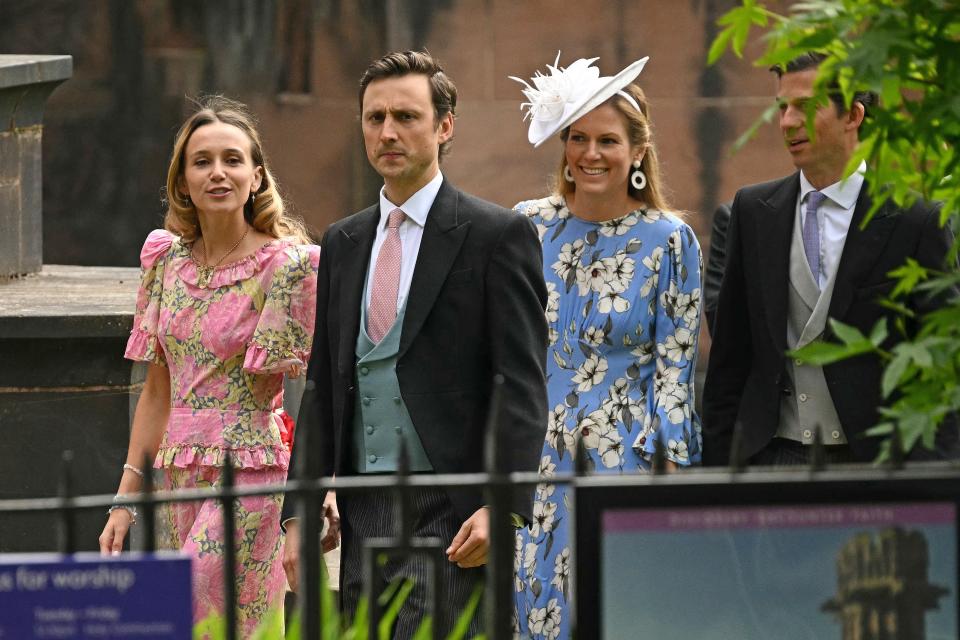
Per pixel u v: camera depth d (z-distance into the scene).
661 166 42.91
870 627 10.18
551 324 21.06
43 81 31.22
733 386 19.03
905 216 17.94
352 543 17.14
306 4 45.38
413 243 17.12
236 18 46.06
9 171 30.95
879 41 11.09
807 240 18.41
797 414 18.36
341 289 17.33
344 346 17.12
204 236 19.39
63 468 10.67
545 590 20.64
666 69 42.78
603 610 10.06
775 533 10.12
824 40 11.32
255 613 19.20
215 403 19.14
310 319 19.17
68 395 24.16
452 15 43.41
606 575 10.05
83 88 46.84
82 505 10.70
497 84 43.19
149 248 19.62
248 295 19.08
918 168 12.38
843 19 11.21
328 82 45.56
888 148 12.30
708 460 19.12
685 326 20.73
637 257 20.86
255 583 19.14
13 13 46.66
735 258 18.91
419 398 16.70
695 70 42.72
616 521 10.05
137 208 47.09
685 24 42.59
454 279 16.81
